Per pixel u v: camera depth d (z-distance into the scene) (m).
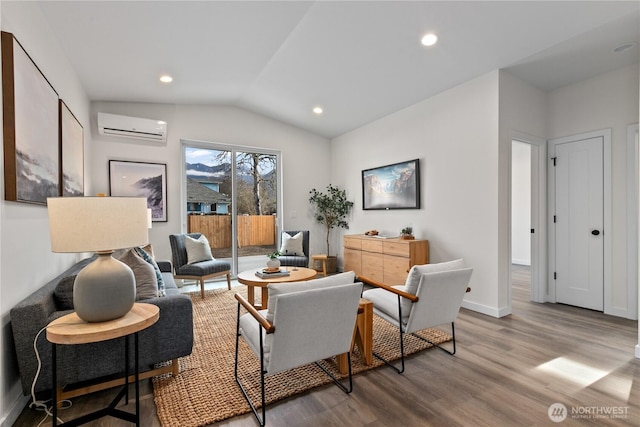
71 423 1.53
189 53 3.29
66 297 1.89
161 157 4.68
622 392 1.92
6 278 1.62
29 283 1.91
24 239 1.85
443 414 1.73
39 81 2.11
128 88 3.97
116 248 1.54
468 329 2.96
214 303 3.81
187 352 2.04
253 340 1.86
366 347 2.27
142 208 1.67
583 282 3.59
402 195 4.51
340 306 1.77
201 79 3.99
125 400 1.87
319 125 5.62
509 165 3.39
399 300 2.23
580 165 3.59
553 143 3.80
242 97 4.88
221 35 3.02
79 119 3.48
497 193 3.30
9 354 1.64
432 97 4.07
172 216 4.75
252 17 2.79
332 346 1.84
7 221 1.65
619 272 3.30
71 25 2.52
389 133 4.80
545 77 3.48
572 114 3.63
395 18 2.80
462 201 3.68
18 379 1.73
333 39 3.19
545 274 3.88
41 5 2.23
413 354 2.46
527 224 6.75
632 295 3.21
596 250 3.47
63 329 1.45
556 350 2.50
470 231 3.58
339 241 6.04
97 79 3.60
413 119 4.37
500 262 3.32
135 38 2.86
